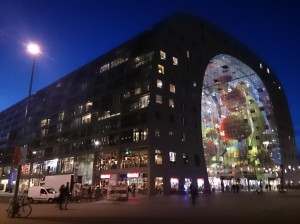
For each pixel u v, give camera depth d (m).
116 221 15.98
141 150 61.12
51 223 14.80
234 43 95.69
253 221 15.68
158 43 67.75
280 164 98.62
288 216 18.09
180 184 61.00
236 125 107.38
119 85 72.81
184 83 70.62
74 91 90.00
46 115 99.88
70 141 84.06
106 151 69.62
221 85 101.50
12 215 17.41
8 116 126.50
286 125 109.56
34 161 97.12
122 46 77.50
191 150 66.00
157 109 62.59
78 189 40.53
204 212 20.95
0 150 121.81
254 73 101.44
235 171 103.25
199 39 80.62
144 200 39.28
